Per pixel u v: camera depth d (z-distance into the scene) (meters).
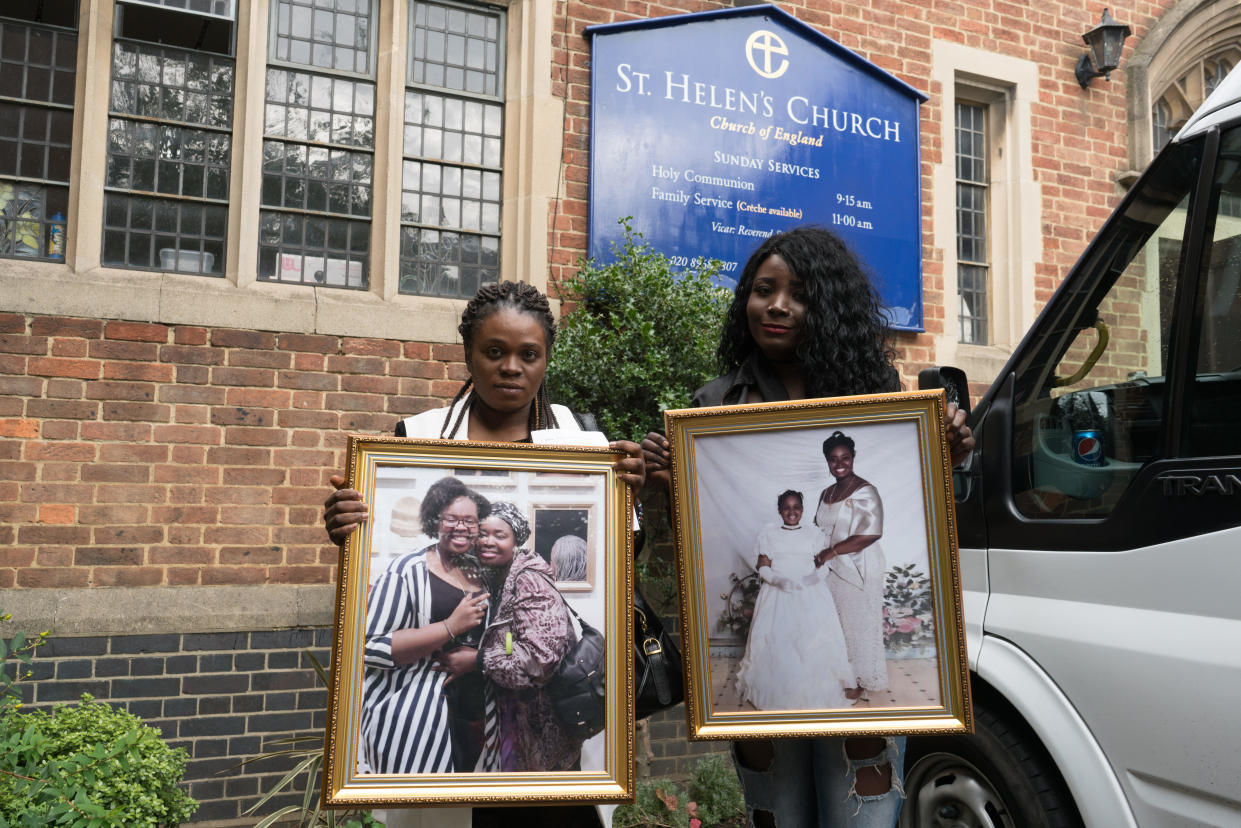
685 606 2.02
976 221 6.73
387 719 1.79
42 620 4.18
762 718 1.97
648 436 2.14
